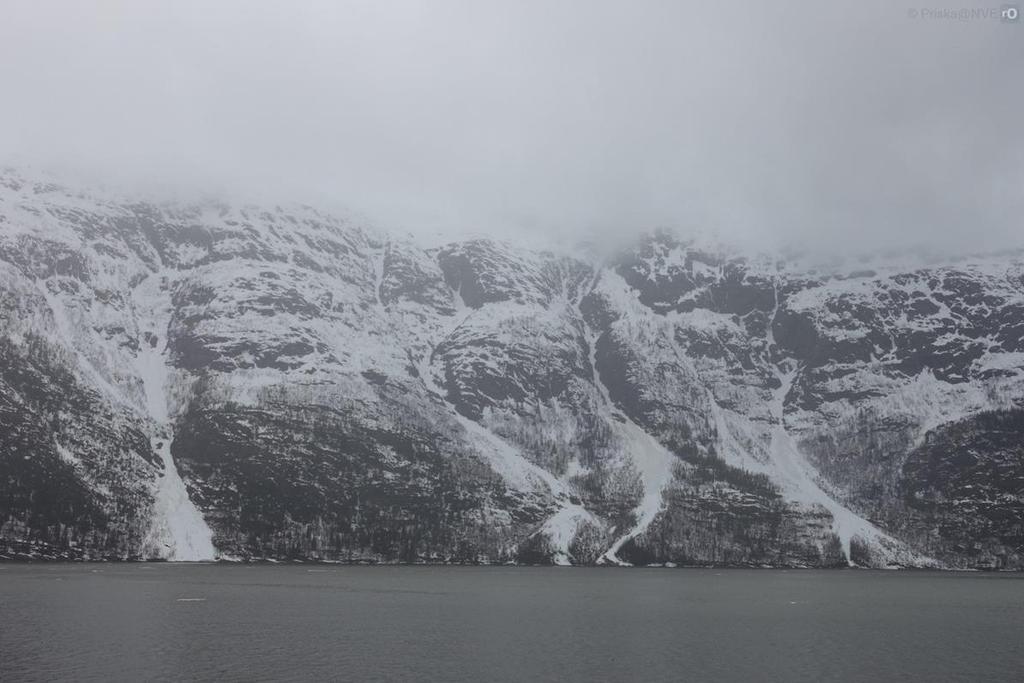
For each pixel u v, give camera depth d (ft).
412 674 420.77
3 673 407.23
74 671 412.57
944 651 505.25
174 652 463.01
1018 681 421.18
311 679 405.59
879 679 423.64
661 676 424.87
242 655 458.50
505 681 409.28
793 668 447.83
